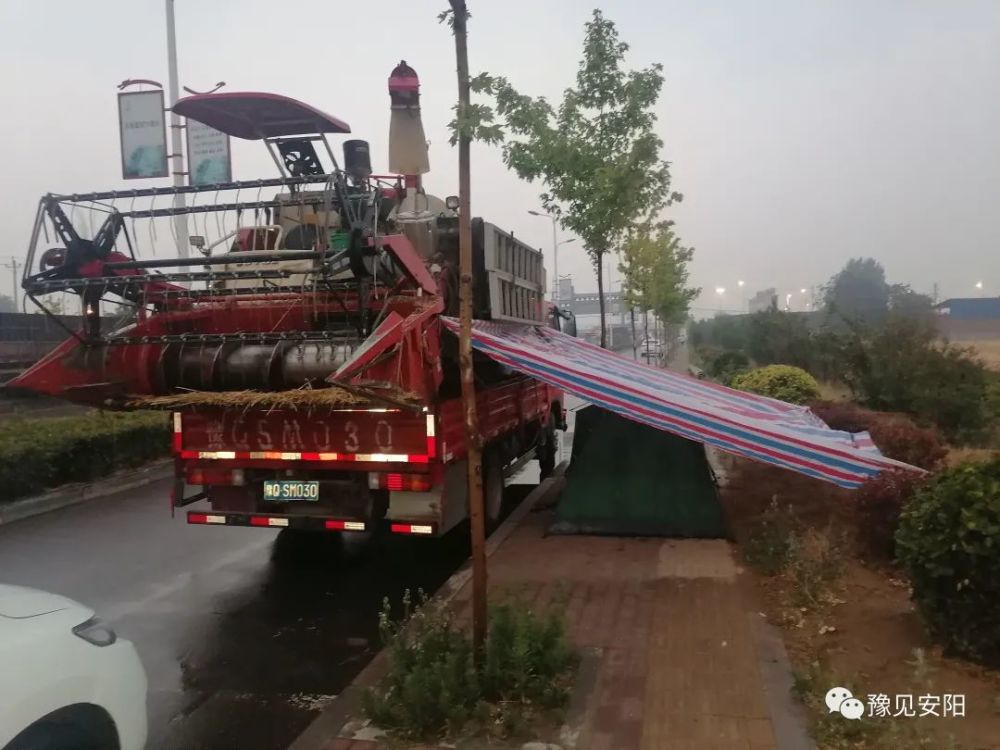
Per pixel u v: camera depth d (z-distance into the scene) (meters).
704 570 6.19
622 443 7.37
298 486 6.53
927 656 4.37
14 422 11.98
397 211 7.49
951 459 9.51
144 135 13.01
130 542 8.34
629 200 10.70
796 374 13.81
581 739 3.72
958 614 4.23
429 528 6.31
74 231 6.21
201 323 7.28
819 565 5.68
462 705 3.86
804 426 7.57
